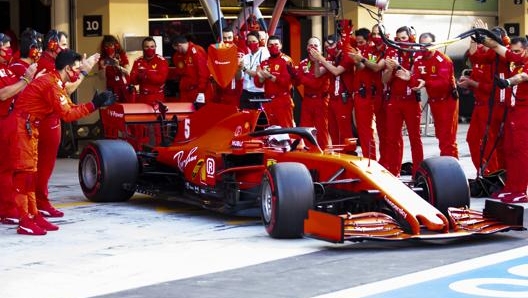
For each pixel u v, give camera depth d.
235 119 21.64
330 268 16.33
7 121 20.12
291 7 39.12
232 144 21.33
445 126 26.95
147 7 35.56
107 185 23.75
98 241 19.19
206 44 37.94
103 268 16.67
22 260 17.42
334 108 29.61
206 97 30.22
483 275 15.70
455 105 27.02
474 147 26.61
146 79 31.59
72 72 19.92
